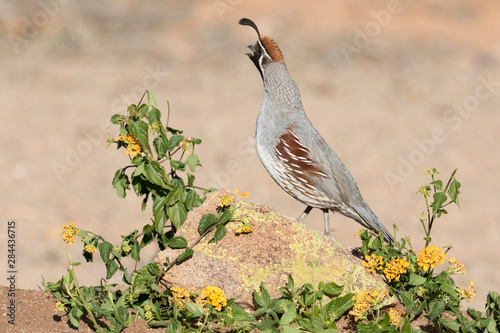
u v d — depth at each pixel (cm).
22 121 1953
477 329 574
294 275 608
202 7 3020
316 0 2917
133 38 2742
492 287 1087
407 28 2766
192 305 552
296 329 539
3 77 2372
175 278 611
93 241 609
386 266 595
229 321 549
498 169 1688
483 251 1237
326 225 745
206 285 608
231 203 643
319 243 625
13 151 1734
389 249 624
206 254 614
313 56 2514
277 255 616
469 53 2564
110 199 1462
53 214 1362
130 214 1377
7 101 2130
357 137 1873
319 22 2795
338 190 730
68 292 574
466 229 1347
